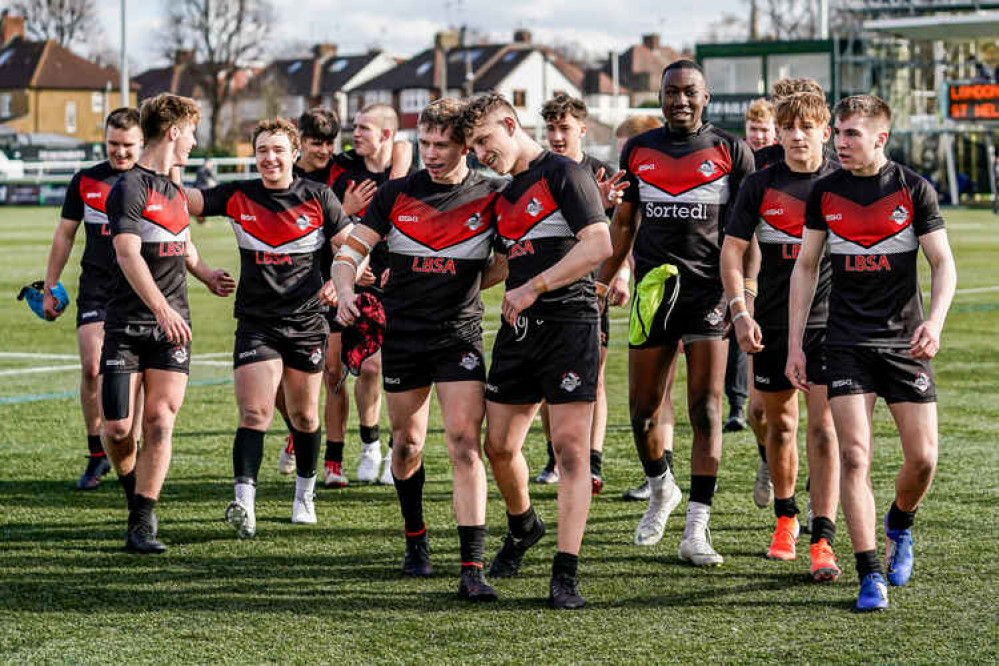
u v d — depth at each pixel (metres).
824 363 6.68
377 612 6.37
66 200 9.30
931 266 6.45
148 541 7.57
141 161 7.80
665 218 7.88
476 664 5.58
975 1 58.41
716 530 8.08
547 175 6.43
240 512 7.47
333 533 8.05
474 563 6.62
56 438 11.16
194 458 10.33
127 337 7.84
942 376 14.18
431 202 6.71
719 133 7.98
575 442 6.50
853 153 6.45
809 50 58.44
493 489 9.27
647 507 8.73
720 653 5.70
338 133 9.88
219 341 17.84
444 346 6.76
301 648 5.81
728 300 7.27
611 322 20.38
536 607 6.45
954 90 57.84
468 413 6.71
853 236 6.52
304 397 8.17
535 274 6.47
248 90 112.25
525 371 6.58
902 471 6.69
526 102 117.81
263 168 7.89
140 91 123.50
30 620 6.23
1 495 9.09
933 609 6.32
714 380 7.62
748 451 10.53
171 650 5.79
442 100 6.65
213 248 35.12
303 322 8.03
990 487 8.97
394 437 7.02
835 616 6.25
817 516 6.99
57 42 121.31
